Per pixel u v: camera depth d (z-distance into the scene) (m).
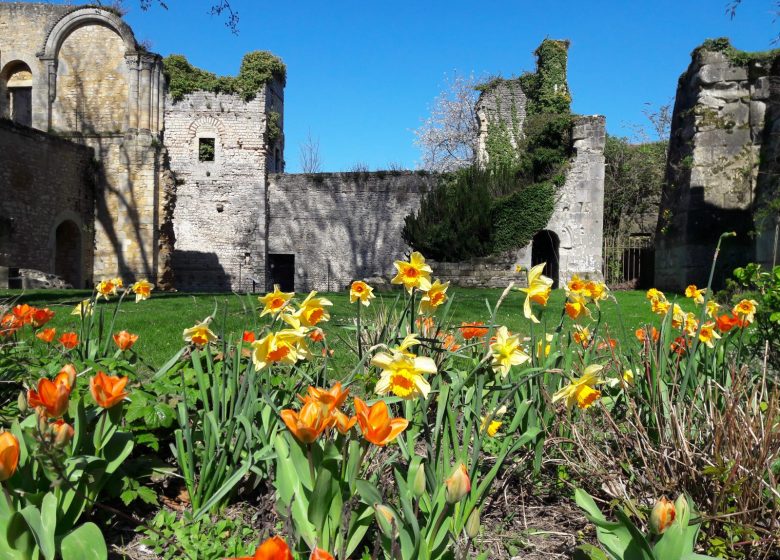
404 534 1.69
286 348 2.07
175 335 7.57
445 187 22.12
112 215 23.73
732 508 2.12
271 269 26.95
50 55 23.80
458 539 2.06
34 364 3.15
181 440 2.51
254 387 2.62
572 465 2.63
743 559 2.02
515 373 3.09
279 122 27.23
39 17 23.88
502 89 26.05
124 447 2.27
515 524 2.56
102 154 23.84
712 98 18.58
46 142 21.12
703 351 3.25
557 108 24.16
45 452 1.74
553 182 21.75
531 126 23.56
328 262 26.17
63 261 23.05
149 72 24.12
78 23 23.94
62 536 1.83
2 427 2.49
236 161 25.72
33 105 23.78
